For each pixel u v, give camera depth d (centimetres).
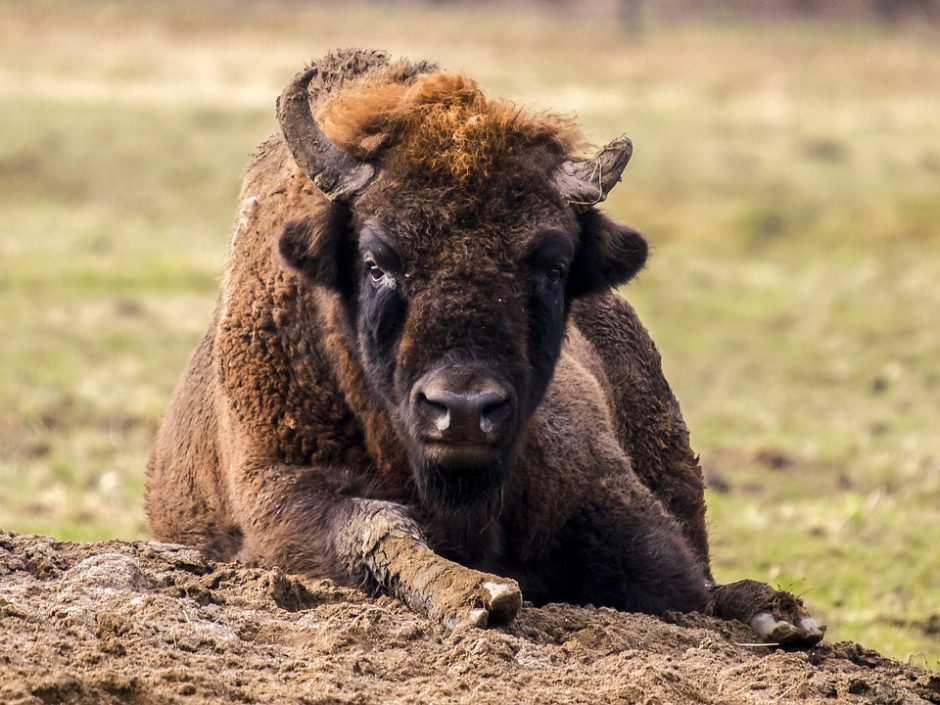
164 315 7525
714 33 19975
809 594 3731
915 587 3897
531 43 17675
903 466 5447
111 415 5738
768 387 6956
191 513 2644
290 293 2438
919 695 1998
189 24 16750
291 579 2109
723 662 2009
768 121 13450
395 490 2377
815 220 10750
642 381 3038
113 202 10294
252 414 2434
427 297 2098
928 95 15875
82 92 12825
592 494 2533
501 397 2002
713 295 8894
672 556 2522
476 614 1986
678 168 11556
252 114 12394
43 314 7325
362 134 2272
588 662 1950
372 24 18188
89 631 1855
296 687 1722
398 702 1705
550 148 2289
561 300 2278
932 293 8975
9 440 5256
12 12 16188
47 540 2264
